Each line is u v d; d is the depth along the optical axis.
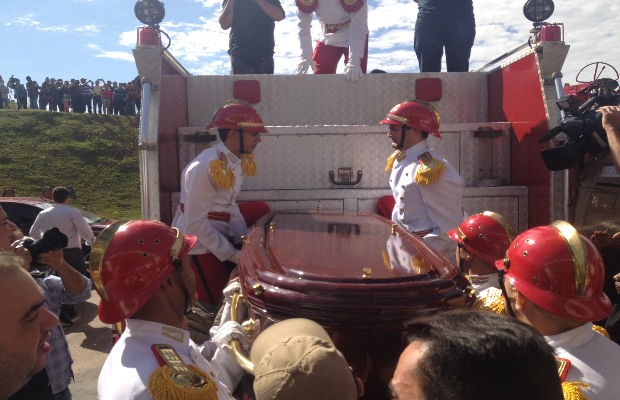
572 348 1.35
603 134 2.74
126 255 1.37
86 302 6.99
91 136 24.89
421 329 0.93
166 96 3.49
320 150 3.71
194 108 4.27
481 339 0.84
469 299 1.44
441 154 3.85
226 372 1.60
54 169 21.56
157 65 3.31
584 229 3.04
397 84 4.39
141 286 1.37
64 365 2.48
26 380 1.29
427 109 2.98
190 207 2.81
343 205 3.63
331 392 0.95
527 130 3.61
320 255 1.70
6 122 24.83
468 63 5.04
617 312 2.38
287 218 2.64
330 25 5.00
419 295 1.35
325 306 1.32
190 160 3.79
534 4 3.66
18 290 1.24
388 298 1.32
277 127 3.67
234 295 1.79
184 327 1.55
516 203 3.65
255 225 2.45
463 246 2.14
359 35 4.40
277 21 5.35
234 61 5.39
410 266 1.54
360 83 4.38
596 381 1.27
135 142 24.97
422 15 4.92
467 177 3.89
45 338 1.37
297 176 3.72
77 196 19.66
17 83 28.33
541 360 0.85
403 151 3.08
